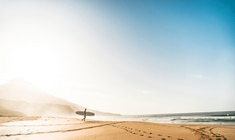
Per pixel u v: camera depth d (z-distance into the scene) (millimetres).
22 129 17516
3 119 31109
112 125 21984
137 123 24938
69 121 29312
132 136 13711
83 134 14484
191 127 21531
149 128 19469
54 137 12969
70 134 14469
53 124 23141
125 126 21016
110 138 12656
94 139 12195
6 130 16750
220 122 47969
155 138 13148
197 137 14141
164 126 22047
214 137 14398
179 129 19219
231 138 14125
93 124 23266
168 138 13375
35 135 13906
